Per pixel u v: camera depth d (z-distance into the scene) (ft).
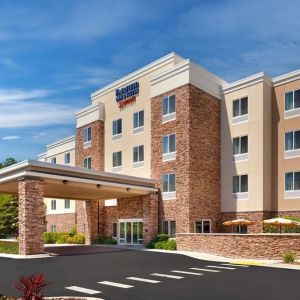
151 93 123.75
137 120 129.80
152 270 62.75
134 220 124.67
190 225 106.73
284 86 108.78
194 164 110.01
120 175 108.68
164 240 110.01
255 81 110.32
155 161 119.65
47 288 47.29
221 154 117.39
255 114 109.50
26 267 67.92
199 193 110.32
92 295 42.78
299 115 104.53
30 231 88.74
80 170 99.35
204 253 90.94
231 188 113.50
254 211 106.83
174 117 114.73
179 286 47.91
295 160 104.22
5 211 171.42
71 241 139.23
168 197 113.91
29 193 89.04
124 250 101.86
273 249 77.92
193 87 112.27
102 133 143.74
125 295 42.60
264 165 106.63
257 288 46.39
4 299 37.06
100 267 67.21
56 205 177.78
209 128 115.44
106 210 137.39
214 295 42.45
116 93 139.54
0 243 109.81
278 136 108.47
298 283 49.73
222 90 119.55
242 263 71.67
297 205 102.58
